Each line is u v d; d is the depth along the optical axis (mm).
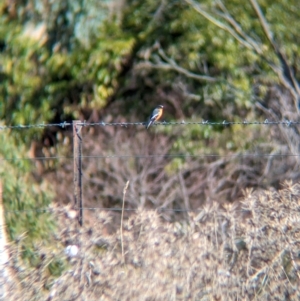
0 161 28547
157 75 37906
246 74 37094
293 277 19656
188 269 19609
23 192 28578
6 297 19812
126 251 19766
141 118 37781
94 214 23109
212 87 37000
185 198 34656
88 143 35844
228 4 37156
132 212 33719
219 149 36156
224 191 35281
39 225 25453
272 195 20141
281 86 37000
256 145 36000
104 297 19562
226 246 19844
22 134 37844
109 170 34875
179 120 37344
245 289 19594
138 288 19516
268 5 37375
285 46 36969
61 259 20047
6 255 20172
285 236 19750
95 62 37875
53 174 35688
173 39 37781
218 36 37156
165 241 19844
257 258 19781
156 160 35344
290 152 35844
